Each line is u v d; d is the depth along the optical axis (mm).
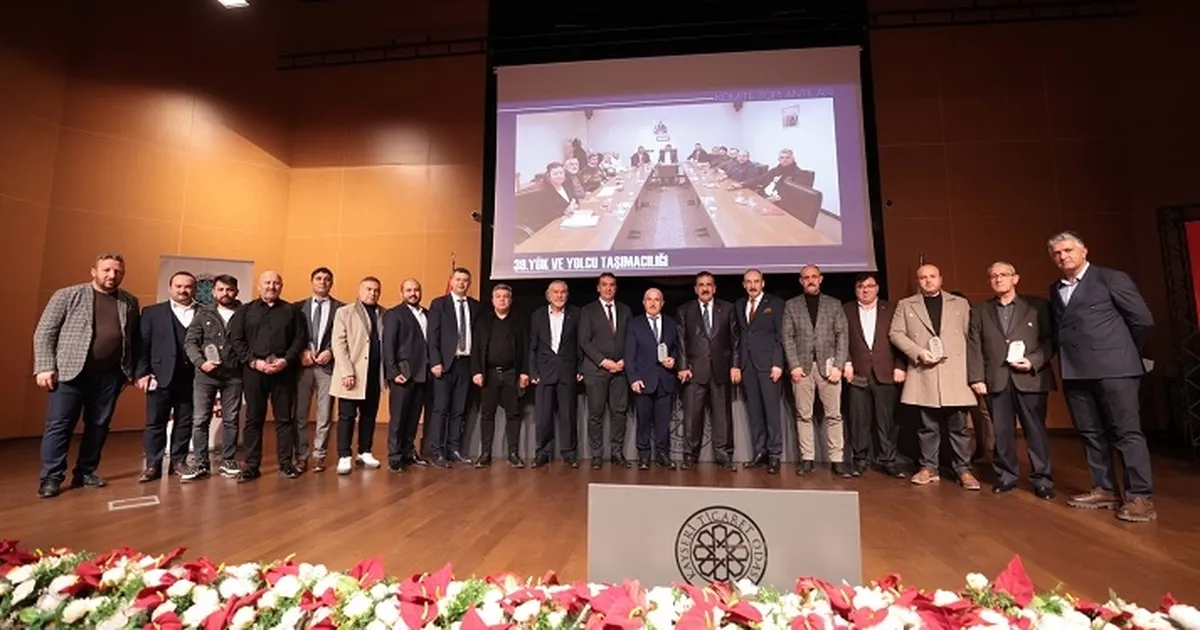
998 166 5586
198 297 5656
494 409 3947
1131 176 5348
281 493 2953
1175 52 5105
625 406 3963
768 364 3721
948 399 3186
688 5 6004
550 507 2646
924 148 5680
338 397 3553
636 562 1255
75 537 2152
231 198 6074
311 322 3887
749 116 5477
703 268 5324
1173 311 4855
